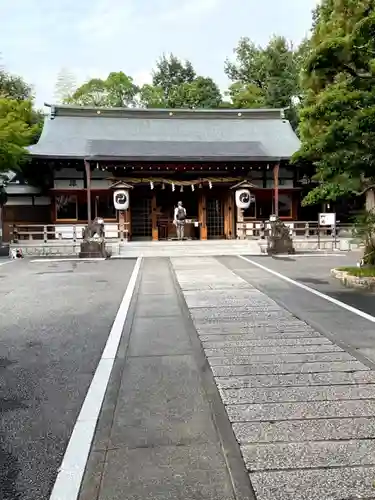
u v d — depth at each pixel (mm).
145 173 25531
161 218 26500
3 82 35219
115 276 12719
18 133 21125
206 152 25250
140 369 4676
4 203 23688
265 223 21797
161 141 27828
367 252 11227
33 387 4227
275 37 41688
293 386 4102
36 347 5645
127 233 24406
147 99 48625
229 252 20031
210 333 6145
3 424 3434
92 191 25422
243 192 24719
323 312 7453
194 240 23672
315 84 10758
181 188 24812
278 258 17594
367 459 2828
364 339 5746
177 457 2896
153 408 3668
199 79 46438
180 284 10867
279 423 3348
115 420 3457
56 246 21203
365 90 9602
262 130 30938
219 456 2898
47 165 24891
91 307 8234
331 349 5309
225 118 31859
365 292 9422
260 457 2875
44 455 2959
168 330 6363
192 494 2502
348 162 9430
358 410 3559
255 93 43188
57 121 29641
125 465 2811
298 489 2527
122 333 6262
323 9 13016
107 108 30703
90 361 5023
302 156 11328
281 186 26594
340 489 2521
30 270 14602
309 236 23094
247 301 8508
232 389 4051
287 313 7398
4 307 8344
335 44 9078
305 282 10969
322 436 3137
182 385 4180
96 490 2559
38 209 25797
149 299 8891
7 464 2855
